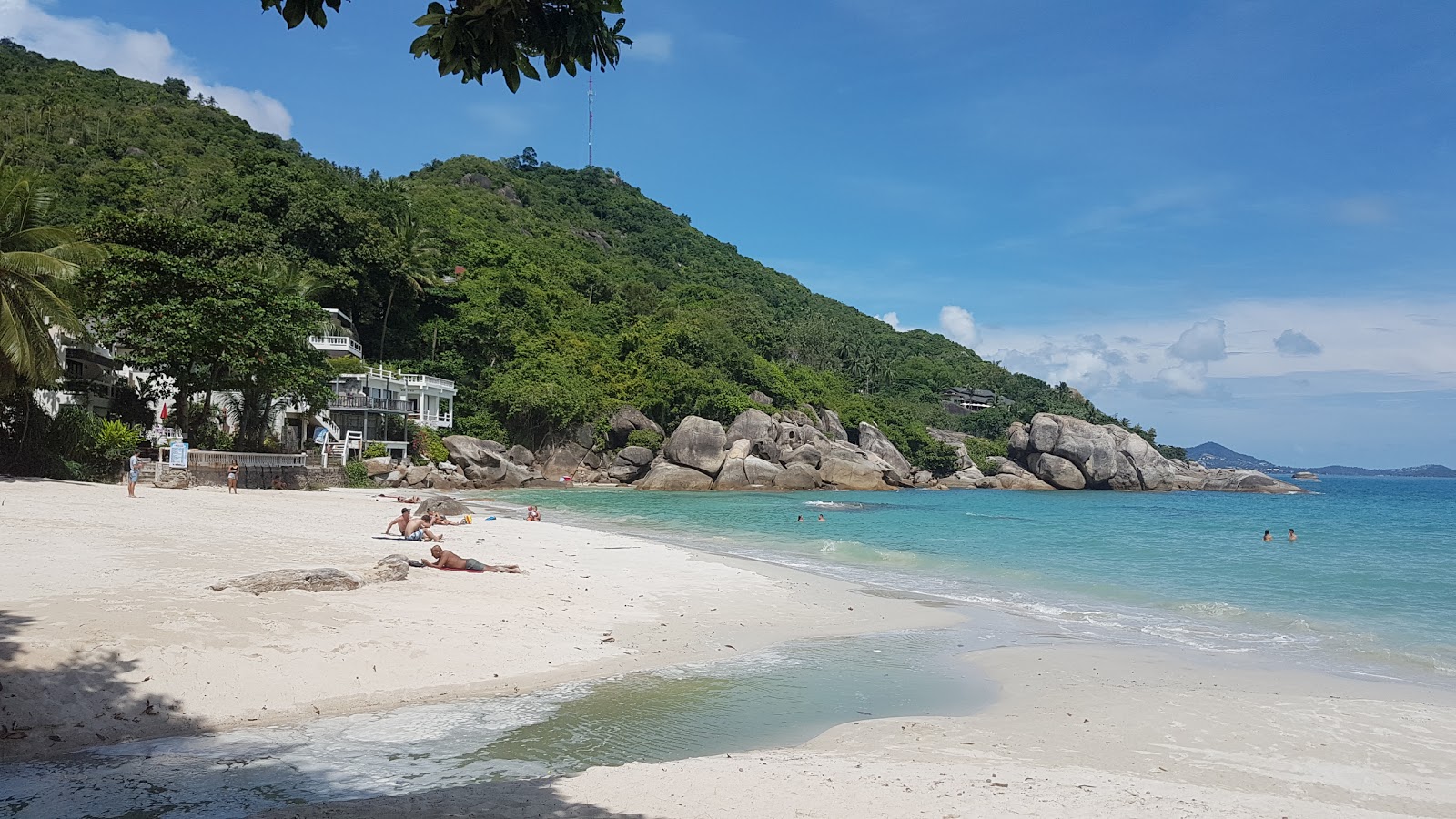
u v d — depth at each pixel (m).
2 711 8.39
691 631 14.84
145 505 26.33
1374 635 16.22
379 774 7.94
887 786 7.64
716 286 140.25
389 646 11.66
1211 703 11.00
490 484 64.38
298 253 63.62
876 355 134.50
